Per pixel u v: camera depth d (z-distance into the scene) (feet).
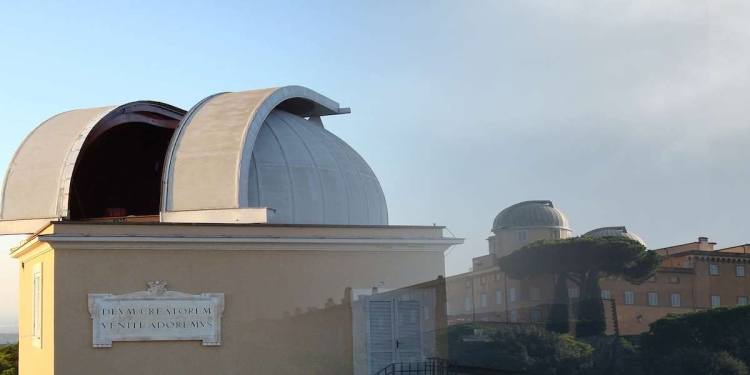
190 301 70.28
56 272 68.08
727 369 106.01
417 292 77.82
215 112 87.76
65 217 84.02
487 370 86.53
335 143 97.55
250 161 85.40
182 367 69.67
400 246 77.20
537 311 105.60
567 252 112.47
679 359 105.91
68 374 67.36
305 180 88.12
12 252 86.99
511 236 148.87
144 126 97.55
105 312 68.54
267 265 72.54
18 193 86.84
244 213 78.54
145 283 69.56
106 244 68.85
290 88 96.02
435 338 78.48
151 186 104.99
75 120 92.79
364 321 75.31
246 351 71.15
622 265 116.37
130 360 68.74
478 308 95.30
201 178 81.30
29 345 81.46
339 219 89.40
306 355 72.95
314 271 74.02
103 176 102.42
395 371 75.92
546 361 93.97
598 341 103.09
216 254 71.36
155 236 69.51
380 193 98.99
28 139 91.45
